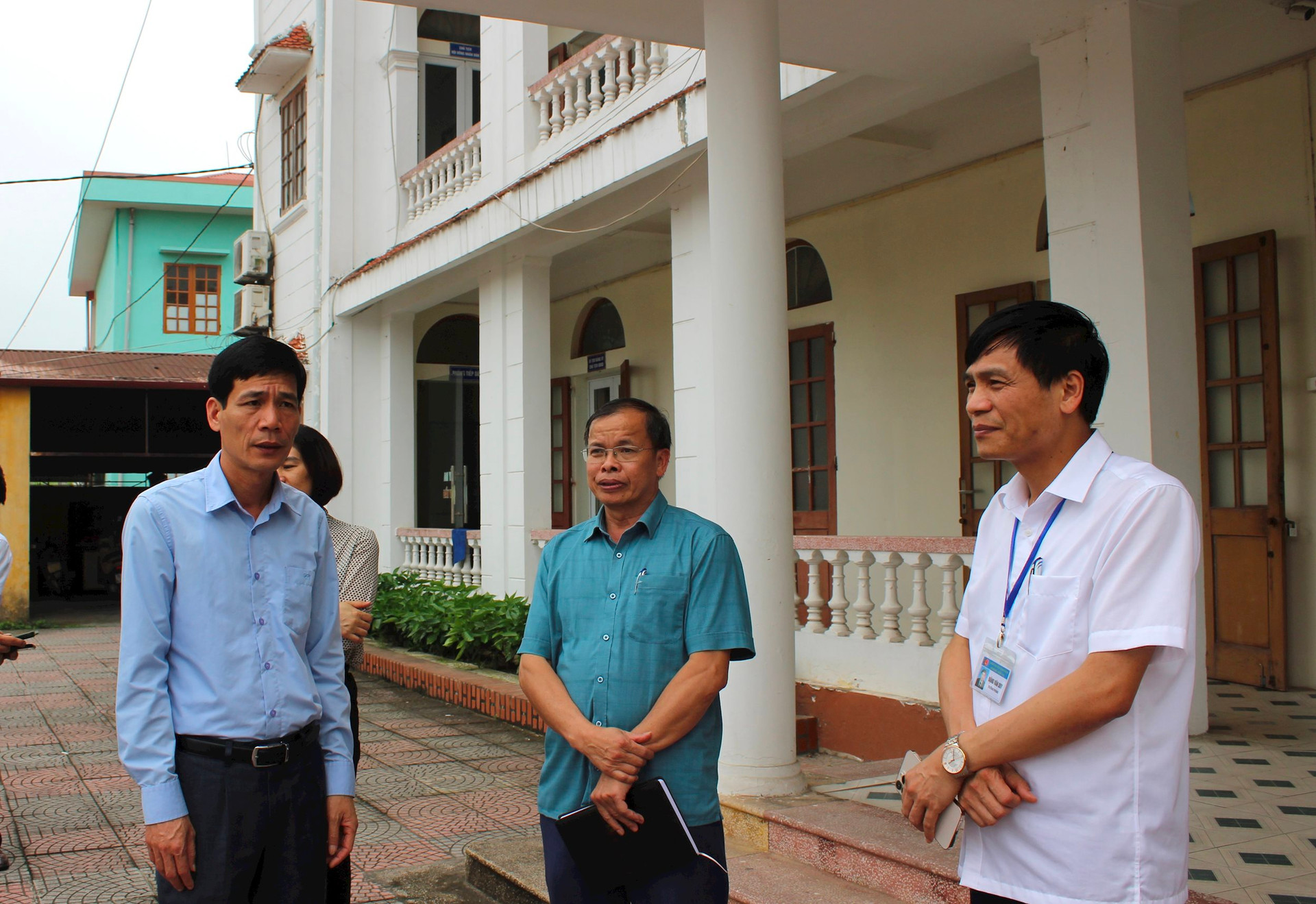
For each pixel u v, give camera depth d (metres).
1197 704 5.02
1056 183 5.15
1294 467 6.02
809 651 6.25
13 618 13.85
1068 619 1.87
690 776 2.46
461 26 13.32
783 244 4.87
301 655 2.58
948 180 8.09
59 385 14.33
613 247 11.20
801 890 3.77
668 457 2.68
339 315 13.01
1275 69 6.09
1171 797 1.81
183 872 2.31
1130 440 4.75
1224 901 3.02
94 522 18.36
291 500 2.63
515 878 3.99
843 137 6.78
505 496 10.24
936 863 3.55
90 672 9.99
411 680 8.88
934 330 8.21
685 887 2.40
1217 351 6.43
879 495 8.73
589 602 2.58
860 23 5.12
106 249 28.67
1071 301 5.06
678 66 7.55
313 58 13.64
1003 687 1.94
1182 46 6.02
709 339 7.36
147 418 15.81
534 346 9.99
